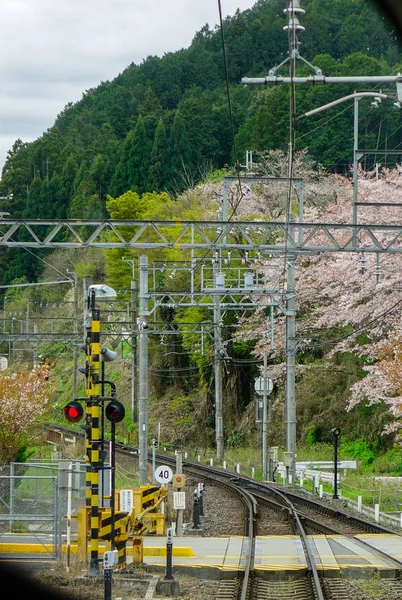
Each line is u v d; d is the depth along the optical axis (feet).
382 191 167.73
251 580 69.51
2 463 143.64
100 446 73.97
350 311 168.25
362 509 119.34
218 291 136.56
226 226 107.24
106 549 73.10
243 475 171.53
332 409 202.18
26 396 148.36
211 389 250.98
